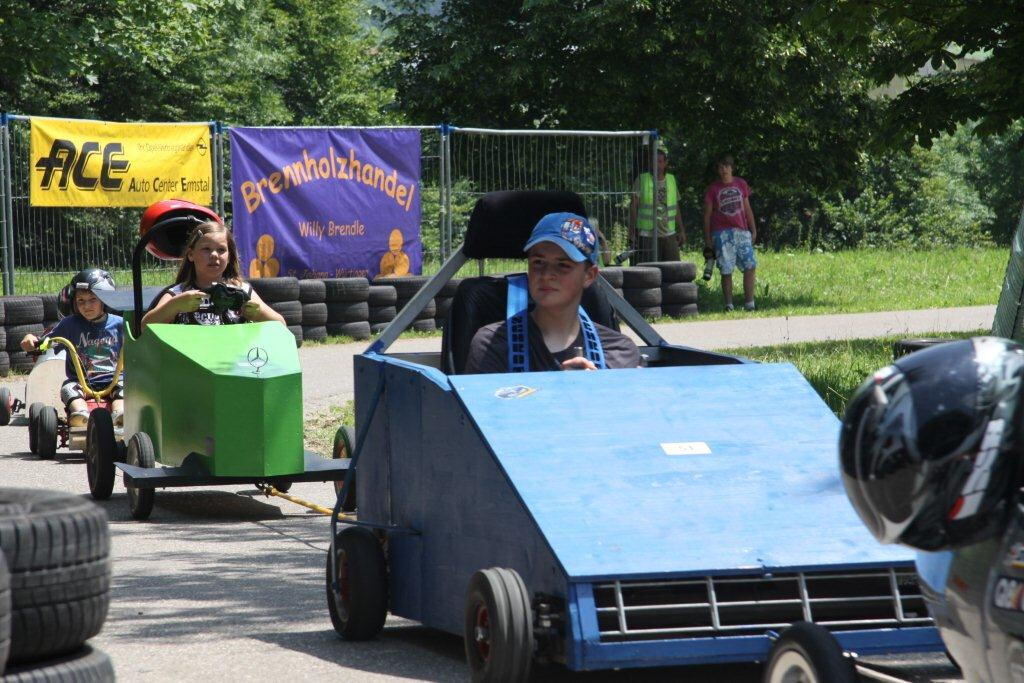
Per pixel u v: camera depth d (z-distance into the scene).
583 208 9.23
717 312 33.69
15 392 22.20
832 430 7.16
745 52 39.62
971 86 22.27
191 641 8.32
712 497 6.59
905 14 19.92
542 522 6.36
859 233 72.44
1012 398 3.85
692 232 72.81
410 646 8.09
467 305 8.86
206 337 12.55
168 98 67.25
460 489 7.20
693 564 6.12
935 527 3.88
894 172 76.88
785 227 72.19
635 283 31.02
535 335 8.46
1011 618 3.85
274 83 84.00
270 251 28.27
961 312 32.47
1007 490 3.87
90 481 13.94
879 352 22.14
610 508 6.46
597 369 8.17
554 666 7.32
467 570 7.16
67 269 26.58
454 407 7.28
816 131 43.00
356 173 28.97
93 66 47.75
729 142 43.44
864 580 6.53
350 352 26.44
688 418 7.19
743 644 6.12
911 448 3.86
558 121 43.31
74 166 26.22
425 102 42.97
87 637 5.45
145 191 26.97
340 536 8.30
